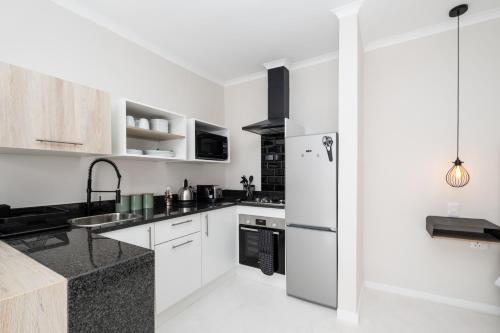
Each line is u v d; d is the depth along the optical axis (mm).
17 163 1633
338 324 1886
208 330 1827
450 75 2146
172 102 2754
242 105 3438
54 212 1486
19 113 1291
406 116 2326
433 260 2217
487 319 1921
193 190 2828
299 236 2221
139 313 902
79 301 729
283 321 1929
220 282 2557
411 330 1802
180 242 2041
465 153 2096
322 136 2098
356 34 1897
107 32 2125
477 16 2021
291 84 3053
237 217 2734
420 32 2242
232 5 1935
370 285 2482
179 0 1869
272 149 3104
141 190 2428
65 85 1484
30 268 800
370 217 2484
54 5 1789
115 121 1918
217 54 2754
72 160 1905
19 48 1623
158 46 2561
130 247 1039
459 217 2107
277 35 2385
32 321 644
